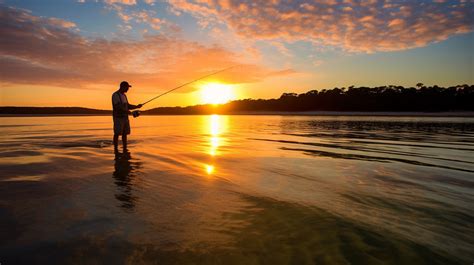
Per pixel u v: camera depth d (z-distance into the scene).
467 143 8.48
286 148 7.22
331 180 3.98
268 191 3.45
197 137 10.16
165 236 2.26
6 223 2.43
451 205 2.96
